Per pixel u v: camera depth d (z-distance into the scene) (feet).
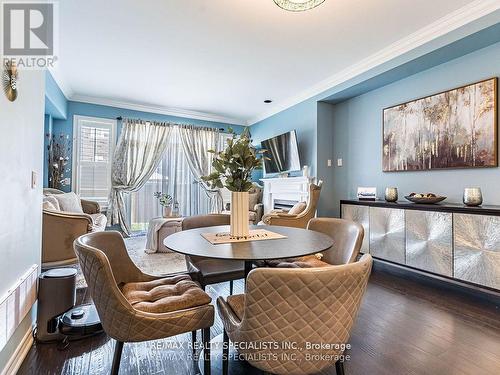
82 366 5.02
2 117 4.26
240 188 5.63
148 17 8.11
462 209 7.76
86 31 8.87
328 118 14.55
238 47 9.89
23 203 5.18
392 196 10.44
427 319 6.82
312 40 9.37
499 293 6.97
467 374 4.82
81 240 4.39
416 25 8.47
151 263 11.19
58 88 13.16
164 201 15.28
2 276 4.27
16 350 4.96
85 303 7.41
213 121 20.02
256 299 3.00
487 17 7.39
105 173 16.71
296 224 11.57
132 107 17.26
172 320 3.98
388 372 4.88
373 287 9.00
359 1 7.33
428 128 10.11
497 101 8.25
